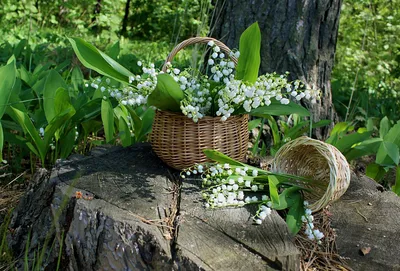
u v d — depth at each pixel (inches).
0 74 80.5
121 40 271.9
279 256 57.7
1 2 269.0
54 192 70.7
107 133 92.0
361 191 82.8
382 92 185.8
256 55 71.1
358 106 159.3
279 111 75.2
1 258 72.3
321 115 122.5
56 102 87.0
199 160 74.0
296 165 78.5
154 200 68.5
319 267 67.9
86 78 159.3
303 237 72.4
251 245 59.9
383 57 204.7
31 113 103.7
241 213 67.0
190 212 66.2
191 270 55.9
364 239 70.6
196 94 74.4
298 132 109.8
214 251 58.4
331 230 72.6
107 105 90.5
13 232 75.1
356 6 215.6
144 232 60.5
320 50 119.7
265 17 115.6
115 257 61.8
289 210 68.6
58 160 79.9
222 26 120.1
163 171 77.5
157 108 74.7
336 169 65.9
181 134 72.9
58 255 68.5
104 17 283.6
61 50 174.4
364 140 103.3
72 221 65.6
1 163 102.5
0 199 90.0
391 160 98.2
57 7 318.0
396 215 75.8
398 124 102.2
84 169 76.7
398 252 67.7
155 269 58.6
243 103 72.1
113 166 78.4
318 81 121.3
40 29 270.2
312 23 116.3
